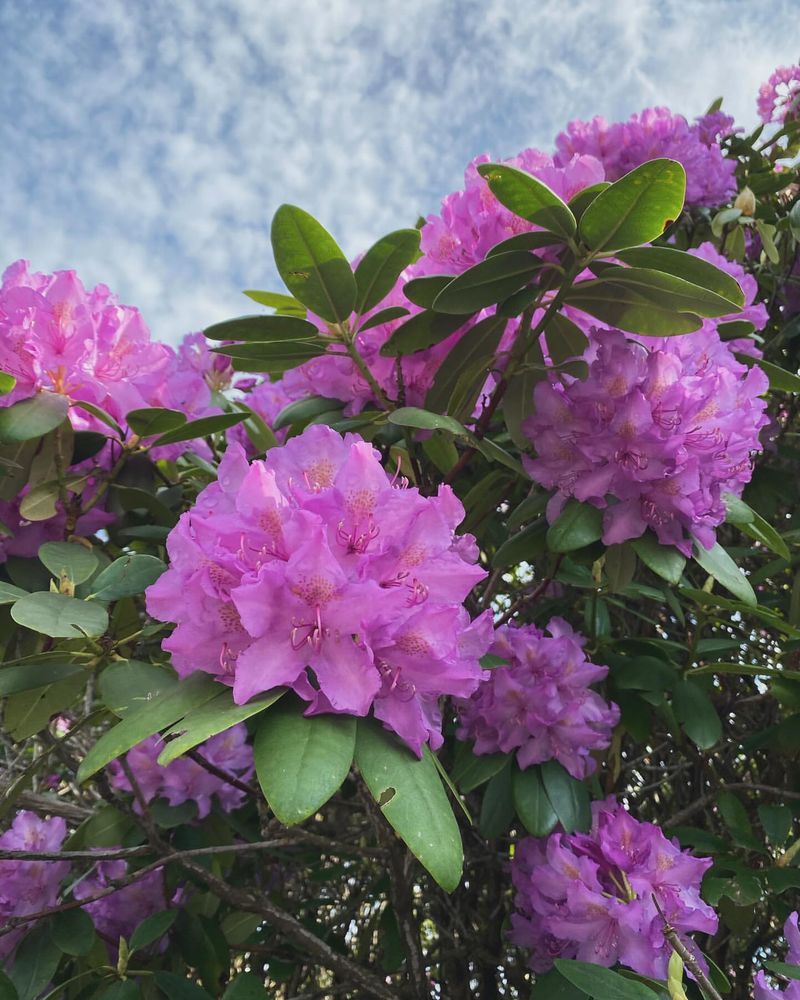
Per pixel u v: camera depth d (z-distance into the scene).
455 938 0.79
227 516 0.33
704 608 0.66
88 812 0.67
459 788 0.60
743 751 0.83
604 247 0.44
